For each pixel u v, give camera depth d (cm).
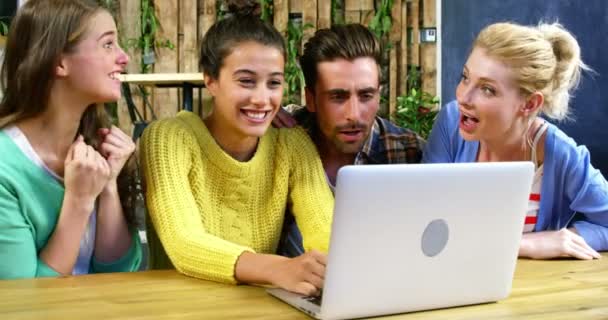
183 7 472
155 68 474
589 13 263
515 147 161
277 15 475
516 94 151
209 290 111
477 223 100
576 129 268
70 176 127
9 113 132
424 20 470
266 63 137
